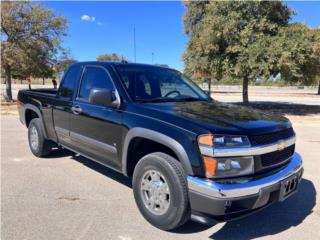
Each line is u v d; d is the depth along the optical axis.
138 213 4.32
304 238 3.79
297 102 26.17
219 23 17.31
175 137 3.62
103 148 4.77
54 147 7.64
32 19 18.33
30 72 19.62
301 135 10.44
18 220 4.07
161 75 5.25
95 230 3.86
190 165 3.47
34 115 7.23
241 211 3.44
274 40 16.12
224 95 37.81
